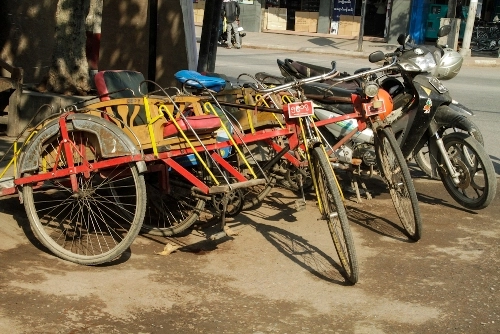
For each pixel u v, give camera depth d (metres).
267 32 27.34
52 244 4.68
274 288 4.45
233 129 5.18
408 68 5.87
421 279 4.69
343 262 4.62
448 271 4.85
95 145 4.59
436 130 6.16
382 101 5.41
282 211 6.10
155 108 4.66
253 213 6.02
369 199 6.51
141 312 4.01
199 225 5.63
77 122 4.54
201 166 5.23
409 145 6.09
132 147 4.46
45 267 4.54
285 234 5.50
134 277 4.50
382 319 4.07
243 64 17.44
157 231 5.33
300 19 27.47
